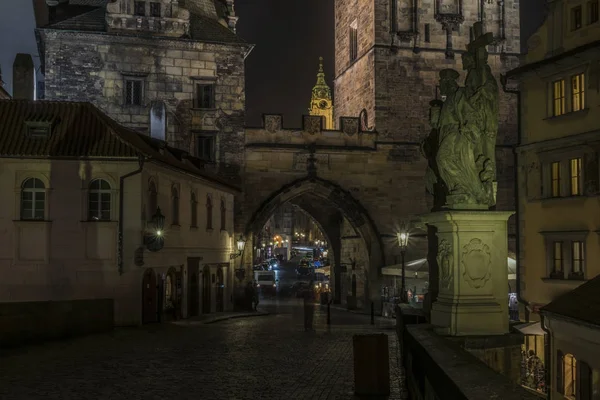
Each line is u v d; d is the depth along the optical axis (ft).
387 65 193.67
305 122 187.73
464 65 53.01
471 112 50.96
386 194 191.11
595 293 66.23
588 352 60.54
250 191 183.52
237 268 179.52
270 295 257.75
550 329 70.59
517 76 125.39
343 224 220.64
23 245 109.50
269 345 82.64
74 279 109.91
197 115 176.04
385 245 190.19
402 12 195.31
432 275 57.52
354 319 151.94
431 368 32.42
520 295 124.26
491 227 51.21
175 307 127.95
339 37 231.71
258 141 184.34
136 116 171.42
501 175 194.39
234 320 136.87
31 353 69.36
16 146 109.91
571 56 112.37
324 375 58.80
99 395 48.01
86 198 110.52
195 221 142.82
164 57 173.99
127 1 170.91
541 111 121.60
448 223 51.57
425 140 57.52
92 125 116.16
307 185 186.70
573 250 113.29
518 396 23.98
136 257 110.52
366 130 198.70
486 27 198.29
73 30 168.25
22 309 77.56
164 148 139.03
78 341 81.46
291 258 629.92
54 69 168.35
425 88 194.80
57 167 110.32
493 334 50.34
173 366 62.59
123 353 71.67
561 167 116.67
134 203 111.04
